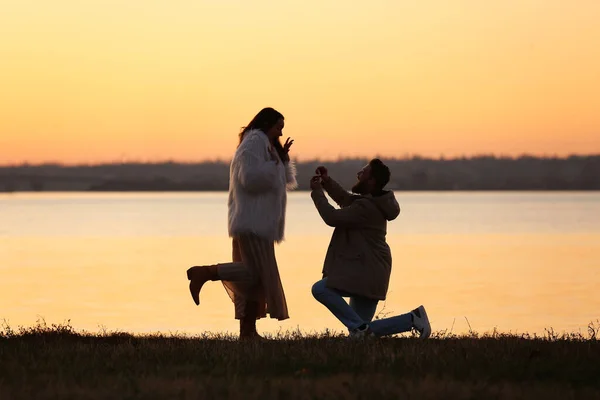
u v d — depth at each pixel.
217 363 11.22
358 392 9.23
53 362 11.22
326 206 13.55
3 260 75.94
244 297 14.53
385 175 13.70
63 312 38.59
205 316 37.28
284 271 61.88
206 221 184.38
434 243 101.88
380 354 11.55
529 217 199.50
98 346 12.91
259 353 11.73
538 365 10.97
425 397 9.16
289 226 159.62
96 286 52.22
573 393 9.28
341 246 13.66
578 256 80.00
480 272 62.81
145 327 32.78
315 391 9.41
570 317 37.69
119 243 102.12
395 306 41.31
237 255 14.77
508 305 42.38
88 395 9.28
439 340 13.52
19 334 15.05
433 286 52.16
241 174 14.09
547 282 55.19
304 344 12.70
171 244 99.56
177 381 9.87
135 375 10.41
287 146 14.72
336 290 13.53
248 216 14.14
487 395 9.26
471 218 195.62
